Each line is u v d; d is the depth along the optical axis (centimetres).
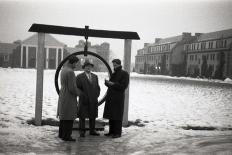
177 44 8356
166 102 1542
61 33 796
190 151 548
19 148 546
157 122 942
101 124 827
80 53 804
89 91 691
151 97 1766
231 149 565
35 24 789
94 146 595
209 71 7056
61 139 648
